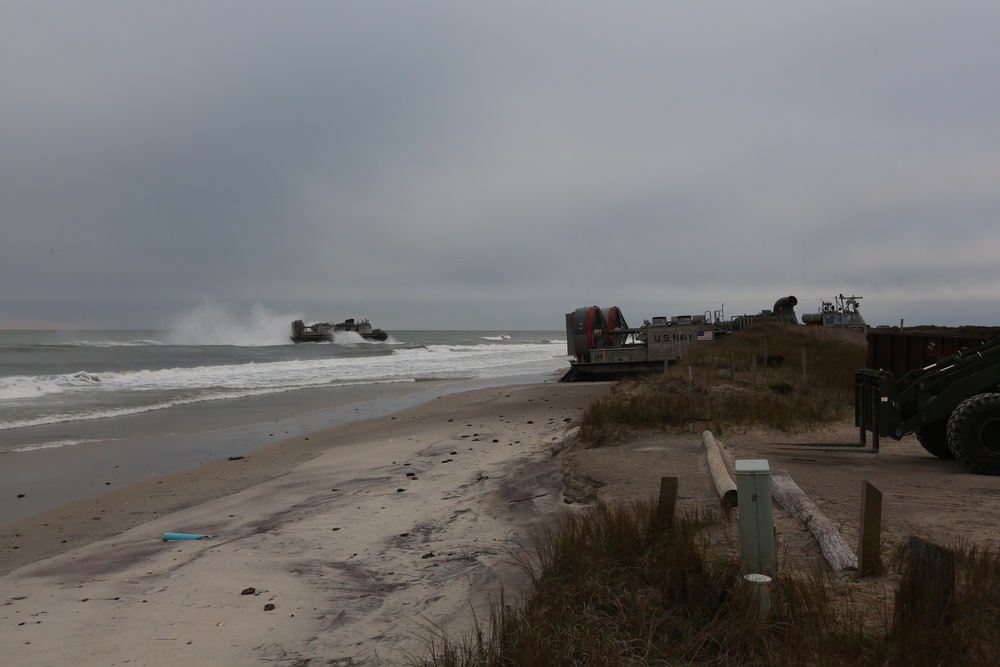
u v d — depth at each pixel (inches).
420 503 345.7
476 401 882.1
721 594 157.8
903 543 194.5
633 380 804.0
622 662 135.9
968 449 322.0
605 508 230.4
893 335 465.4
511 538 271.1
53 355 1946.4
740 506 162.1
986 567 160.1
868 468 342.0
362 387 1161.4
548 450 474.3
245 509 360.2
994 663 121.0
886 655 127.6
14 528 336.8
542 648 138.3
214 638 189.3
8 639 193.8
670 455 379.9
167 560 269.6
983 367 339.3
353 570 245.0
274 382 1261.1
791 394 589.0
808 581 167.8
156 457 524.4
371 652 171.9
